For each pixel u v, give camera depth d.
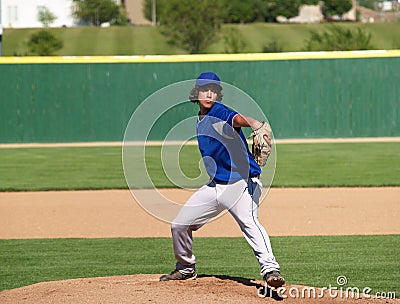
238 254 25.33
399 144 66.12
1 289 20.55
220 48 144.00
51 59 71.19
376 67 71.38
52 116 71.69
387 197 38.78
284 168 51.66
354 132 71.94
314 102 71.62
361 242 27.11
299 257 24.56
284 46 152.88
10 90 71.44
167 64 71.31
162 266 23.38
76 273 22.48
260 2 199.75
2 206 36.91
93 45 163.62
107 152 63.00
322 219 32.38
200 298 16.80
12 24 193.25
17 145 70.50
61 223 31.98
